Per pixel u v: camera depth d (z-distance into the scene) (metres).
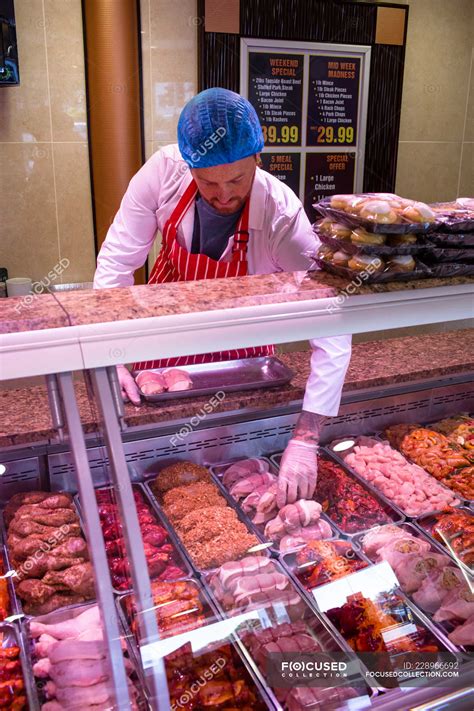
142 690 1.10
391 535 1.39
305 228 1.91
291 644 1.18
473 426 1.81
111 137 3.28
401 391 1.78
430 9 3.88
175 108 3.49
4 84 2.91
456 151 4.27
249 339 1.14
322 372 1.56
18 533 1.32
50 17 3.11
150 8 3.29
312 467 1.51
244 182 1.63
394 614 1.25
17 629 1.19
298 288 1.20
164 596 1.19
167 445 1.52
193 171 1.60
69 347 1.03
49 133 3.27
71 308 1.09
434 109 4.11
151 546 1.29
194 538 1.32
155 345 1.08
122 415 1.19
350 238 1.22
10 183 3.29
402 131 4.07
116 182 3.34
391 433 1.76
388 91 3.91
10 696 1.09
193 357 1.70
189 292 1.18
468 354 1.92
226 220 1.88
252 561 1.29
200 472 1.51
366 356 1.87
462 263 1.26
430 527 1.44
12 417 1.48
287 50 3.61
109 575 1.12
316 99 3.76
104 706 1.08
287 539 1.36
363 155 3.98
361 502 1.47
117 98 3.23
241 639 1.17
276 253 1.94
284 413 1.64
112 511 1.25
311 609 1.23
